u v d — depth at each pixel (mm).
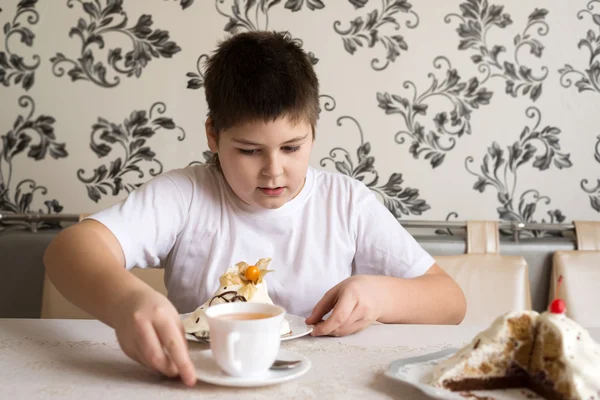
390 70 1792
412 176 1809
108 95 1751
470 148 1816
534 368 615
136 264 1056
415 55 1795
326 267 1152
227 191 1154
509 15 1812
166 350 620
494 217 1827
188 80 1758
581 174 1838
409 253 1161
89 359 709
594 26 1828
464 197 1821
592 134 1834
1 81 1733
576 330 604
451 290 1054
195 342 791
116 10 1741
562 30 1821
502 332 621
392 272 1160
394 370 635
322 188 1216
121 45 1747
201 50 1756
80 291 769
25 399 576
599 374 579
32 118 1740
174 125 1763
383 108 1793
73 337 807
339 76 1783
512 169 1826
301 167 984
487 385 625
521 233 1822
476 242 1650
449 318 1020
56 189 1752
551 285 1627
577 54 1827
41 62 1737
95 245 861
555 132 1833
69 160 1752
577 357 586
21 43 1731
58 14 1732
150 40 1749
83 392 597
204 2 1751
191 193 1149
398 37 1789
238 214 1145
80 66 1743
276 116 903
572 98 1831
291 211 1159
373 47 1785
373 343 805
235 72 931
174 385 621
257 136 921
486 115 1816
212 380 602
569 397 579
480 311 1454
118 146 1760
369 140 1795
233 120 922
